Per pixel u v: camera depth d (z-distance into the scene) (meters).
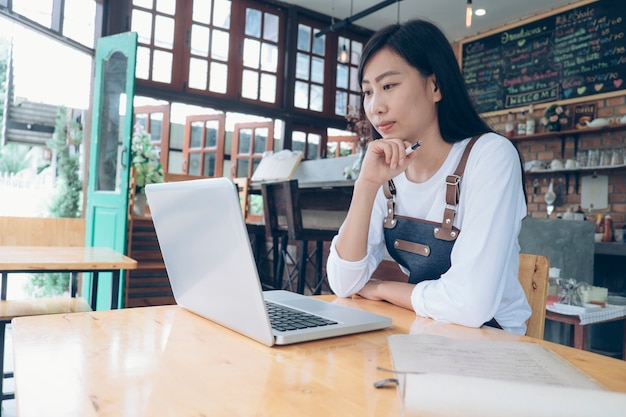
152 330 0.69
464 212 0.98
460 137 1.02
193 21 5.51
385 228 1.12
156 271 3.69
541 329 1.04
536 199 5.41
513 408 0.33
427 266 1.03
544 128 5.39
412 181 1.07
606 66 4.99
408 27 0.99
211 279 0.69
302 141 6.39
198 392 0.46
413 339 0.57
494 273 0.85
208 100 5.61
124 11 5.04
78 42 4.25
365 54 1.00
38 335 0.65
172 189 0.71
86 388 0.46
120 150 3.63
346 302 1.00
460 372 0.44
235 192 0.59
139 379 0.49
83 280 3.77
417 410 0.34
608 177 4.81
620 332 3.05
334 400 0.45
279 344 0.63
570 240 2.57
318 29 6.39
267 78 6.05
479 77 6.16
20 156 5.33
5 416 1.97
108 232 3.59
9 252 2.02
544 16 5.53
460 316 0.82
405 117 0.98
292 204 2.94
